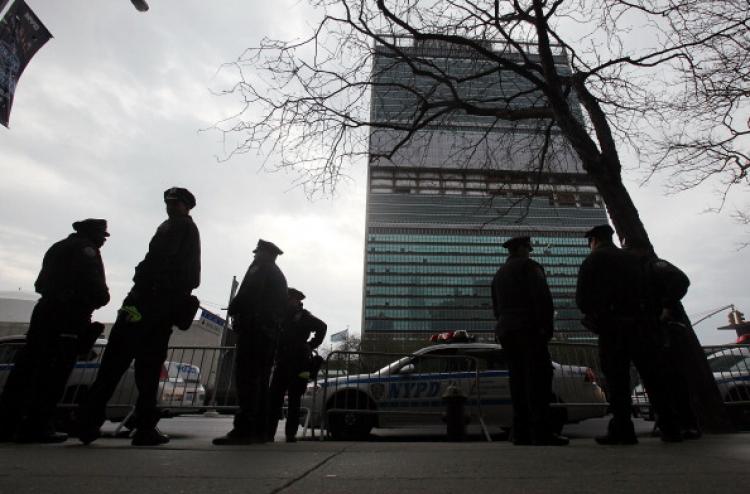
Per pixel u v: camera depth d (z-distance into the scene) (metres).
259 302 4.27
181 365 7.65
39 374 3.95
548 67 7.16
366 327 115.06
